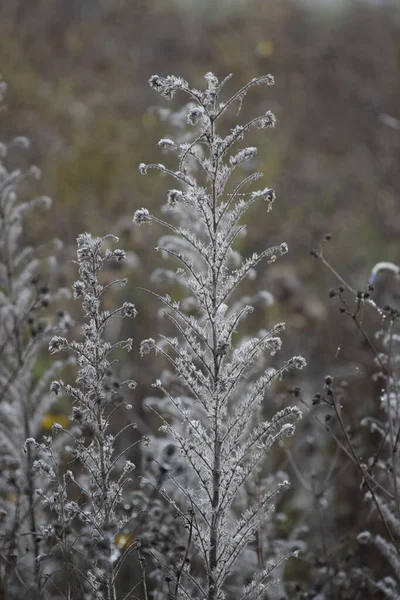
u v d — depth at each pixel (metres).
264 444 2.18
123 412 4.48
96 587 2.26
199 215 2.19
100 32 10.18
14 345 3.32
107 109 8.73
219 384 2.11
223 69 9.29
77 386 4.52
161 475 2.41
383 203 7.57
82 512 2.22
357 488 3.93
